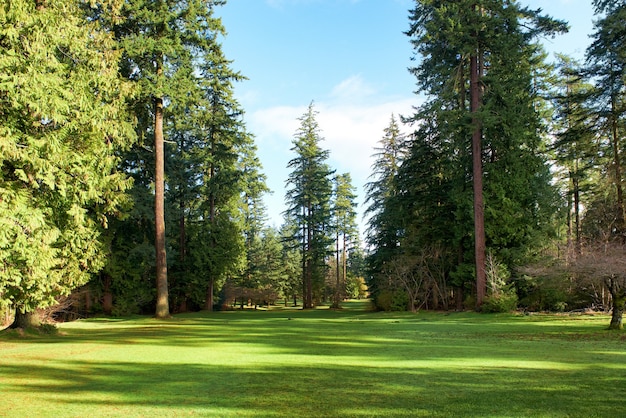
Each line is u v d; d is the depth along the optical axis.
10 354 10.51
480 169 25.22
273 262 56.94
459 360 9.37
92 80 11.00
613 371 8.01
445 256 31.66
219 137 37.28
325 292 54.84
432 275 31.23
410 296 31.00
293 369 8.35
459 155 29.06
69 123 9.80
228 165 37.16
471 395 6.22
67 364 9.02
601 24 22.41
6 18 8.40
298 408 5.57
